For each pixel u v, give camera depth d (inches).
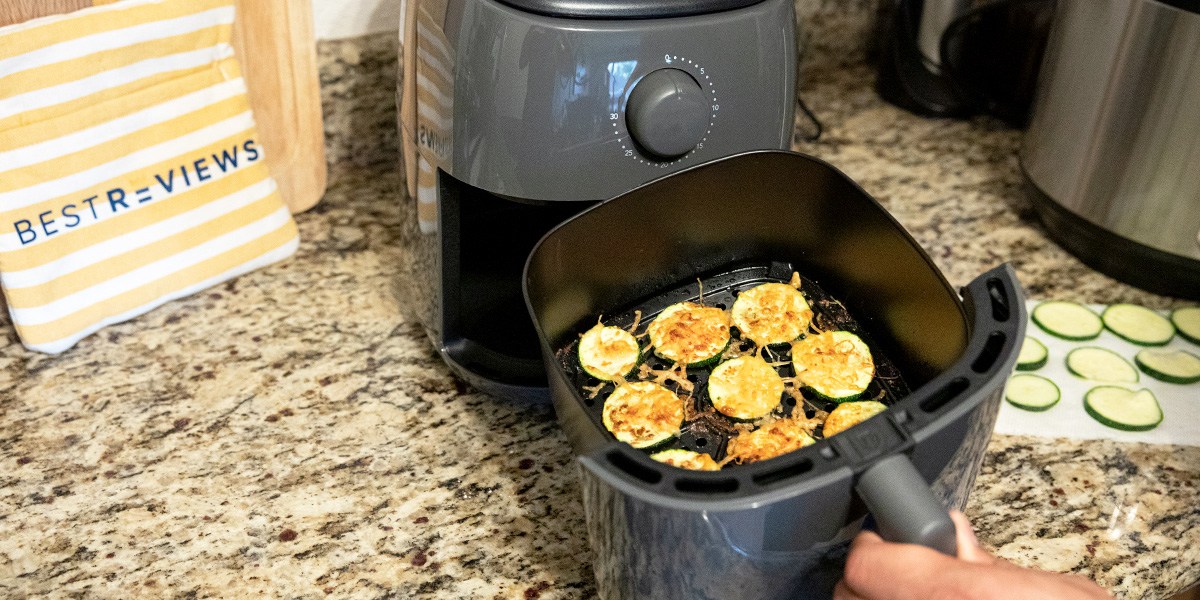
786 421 22.3
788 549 17.0
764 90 23.4
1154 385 28.9
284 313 31.6
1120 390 28.4
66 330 29.4
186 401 28.4
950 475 18.2
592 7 21.3
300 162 34.8
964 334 20.0
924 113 41.6
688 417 23.1
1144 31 27.8
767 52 23.0
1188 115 27.8
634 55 21.5
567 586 23.6
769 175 23.9
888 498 15.9
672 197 23.4
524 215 25.6
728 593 18.0
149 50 28.4
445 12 22.3
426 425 27.9
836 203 23.7
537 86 21.8
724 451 22.3
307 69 33.5
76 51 27.1
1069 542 24.5
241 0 31.0
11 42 26.1
